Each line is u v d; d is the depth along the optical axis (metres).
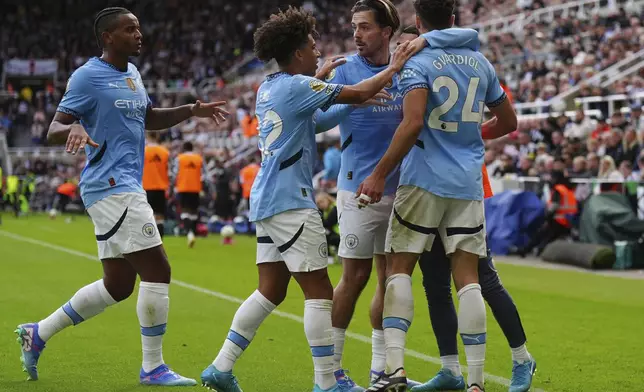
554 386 5.54
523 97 19.30
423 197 4.70
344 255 5.36
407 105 4.60
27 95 39.38
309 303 4.80
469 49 4.84
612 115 15.59
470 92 4.76
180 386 5.43
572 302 9.41
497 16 25.78
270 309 4.94
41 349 5.58
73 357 6.31
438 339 5.40
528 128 17.23
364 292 10.05
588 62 19.33
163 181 15.37
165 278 5.51
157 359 5.52
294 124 4.75
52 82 42.16
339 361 5.32
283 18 4.86
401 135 4.55
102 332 7.30
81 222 23.95
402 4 30.08
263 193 4.80
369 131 5.32
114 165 5.40
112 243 5.42
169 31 43.22
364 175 5.34
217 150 25.56
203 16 43.41
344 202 5.40
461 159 4.73
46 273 11.84
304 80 4.73
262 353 6.56
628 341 7.17
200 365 6.14
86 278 11.30
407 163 4.75
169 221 19.55
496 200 14.45
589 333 7.55
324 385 4.80
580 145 14.96
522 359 5.18
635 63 18.50
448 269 5.31
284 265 4.92
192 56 41.47
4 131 37.31
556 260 13.18
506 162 15.52
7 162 34.41
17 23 44.62
